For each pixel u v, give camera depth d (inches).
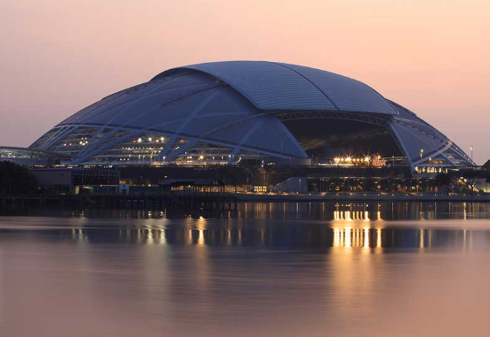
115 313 1811.0
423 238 3700.8
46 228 4222.4
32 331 1653.5
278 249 3127.5
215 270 2470.5
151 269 2486.5
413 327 1699.1
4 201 7465.6
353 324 1717.5
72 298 1980.8
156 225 4542.3
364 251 3068.4
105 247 3179.1
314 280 2266.2
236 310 1839.3
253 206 7598.4
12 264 2610.7
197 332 1637.6
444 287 2164.1
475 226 4613.7
